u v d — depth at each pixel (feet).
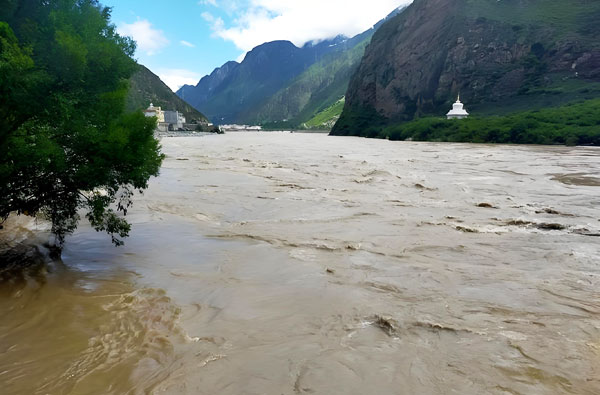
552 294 17.83
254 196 45.62
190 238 27.99
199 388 10.65
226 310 15.99
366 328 14.40
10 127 18.38
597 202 41.70
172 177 63.10
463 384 10.88
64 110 18.69
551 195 46.16
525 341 13.39
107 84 21.09
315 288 18.52
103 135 19.98
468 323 14.79
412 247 25.67
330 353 12.53
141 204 40.47
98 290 18.04
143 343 13.17
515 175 66.03
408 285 18.94
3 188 19.01
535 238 27.94
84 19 21.22
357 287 18.63
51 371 11.49
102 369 11.61
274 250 25.05
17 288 17.94
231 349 12.78
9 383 10.88
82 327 14.34
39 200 20.80
